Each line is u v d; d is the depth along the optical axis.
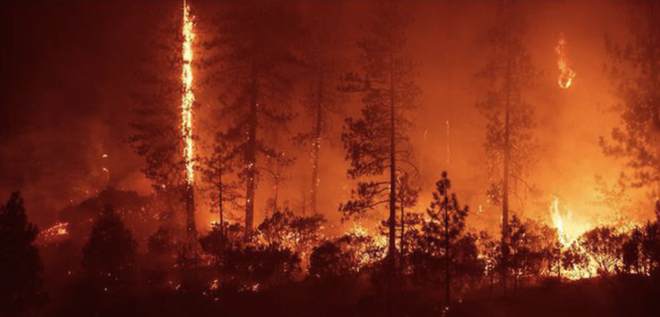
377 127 24.22
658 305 16.27
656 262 17.88
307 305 19.95
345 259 21.78
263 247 21.80
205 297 21.03
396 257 21.80
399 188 24.50
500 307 17.61
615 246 19.33
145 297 21.30
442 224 18.89
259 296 20.89
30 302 15.63
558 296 18.08
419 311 18.20
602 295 17.62
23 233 15.59
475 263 19.23
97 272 22.16
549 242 21.12
